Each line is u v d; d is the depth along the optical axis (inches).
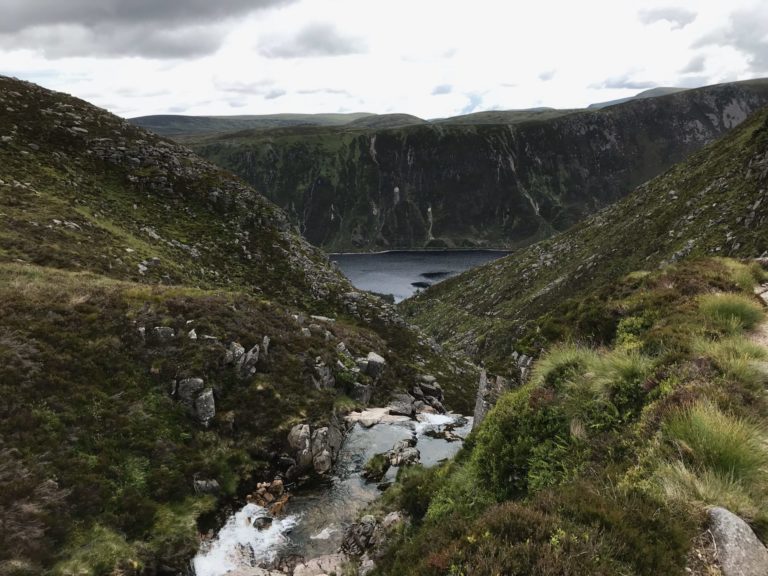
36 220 1587.1
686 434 296.5
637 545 228.2
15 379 821.9
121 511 747.4
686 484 265.1
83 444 810.8
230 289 2017.7
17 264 1230.9
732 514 238.2
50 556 625.0
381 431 1240.2
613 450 335.3
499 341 4512.8
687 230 3878.0
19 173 1913.1
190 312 1216.2
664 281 653.3
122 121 2800.2
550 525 246.7
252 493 910.4
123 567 654.5
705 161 5044.3
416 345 2330.2
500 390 644.7
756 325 486.0
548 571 214.1
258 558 725.9
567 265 5693.9
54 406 829.2
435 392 1825.8
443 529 372.5
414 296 7746.1
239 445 1004.6
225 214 2554.1
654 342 454.9
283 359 1272.1
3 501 640.4
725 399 324.5
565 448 381.1
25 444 744.3
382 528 611.8
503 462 422.6
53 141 2314.2
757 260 727.1
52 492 695.1
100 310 1080.2
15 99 2418.8
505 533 257.1
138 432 888.3
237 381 1122.7
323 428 1109.7
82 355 954.7
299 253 2605.8
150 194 2417.6
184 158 2778.1
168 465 868.0
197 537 754.2
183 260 2005.4
